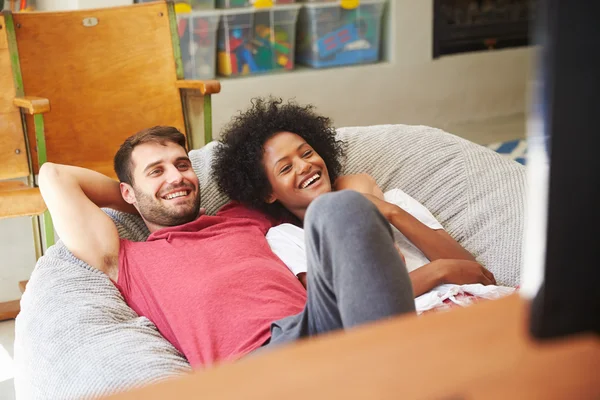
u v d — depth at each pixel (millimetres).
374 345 436
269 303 1403
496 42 4715
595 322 402
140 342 1387
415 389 397
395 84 4422
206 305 1402
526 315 406
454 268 1486
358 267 1062
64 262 1592
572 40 362
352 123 4355
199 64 3920
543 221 385
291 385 406
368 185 1720
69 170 1654
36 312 1497
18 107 2473
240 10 3912
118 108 2656
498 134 4355
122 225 1720
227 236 1575
